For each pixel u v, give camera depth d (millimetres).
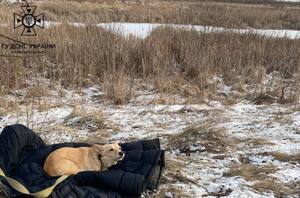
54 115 7785
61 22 13922
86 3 23672
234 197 4848
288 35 16094
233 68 11094
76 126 7191
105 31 12375
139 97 9094
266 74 11578
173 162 5680
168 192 4953
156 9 22516
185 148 6227
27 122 6875
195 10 20969
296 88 9492
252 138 6594
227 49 12023
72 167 4922
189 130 6535
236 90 10008
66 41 11414
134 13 19875
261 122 7453
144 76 10211
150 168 5012
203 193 4949
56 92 9359
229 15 20453
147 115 7887
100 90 9648
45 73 10320
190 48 11570
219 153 6109
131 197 4652
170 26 13727
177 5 26781
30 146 5383
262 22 21609
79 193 4516
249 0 39250
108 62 10328
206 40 12641
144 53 11164
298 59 12180
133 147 5586
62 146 5320
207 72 10359
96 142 6445
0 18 13812
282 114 8031
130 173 4738
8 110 7898
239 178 5293
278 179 5324
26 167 4891
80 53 10922
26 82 9742
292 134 6926
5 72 9750
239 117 7828
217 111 7996
